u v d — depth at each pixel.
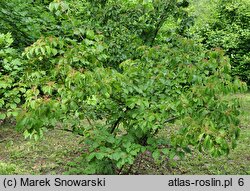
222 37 12.91
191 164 5.25
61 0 3.90
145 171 4.86
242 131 7.15
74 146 5.77
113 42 5.23
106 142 3.99
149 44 5.53
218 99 3.42
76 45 3.84
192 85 3.84
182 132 3.33
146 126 3.64
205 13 14.70
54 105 3.38
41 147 5.66
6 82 4.76
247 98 10.84
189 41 4.27
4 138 6.05
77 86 3.49
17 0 6.96
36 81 4.01
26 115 3.29
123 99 3.88
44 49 3.62
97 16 5.89
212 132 3.12
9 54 5.52
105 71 3.62
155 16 5.61
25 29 6.59
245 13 13.27
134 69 3.86
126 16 5.70
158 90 4.00
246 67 12.92
